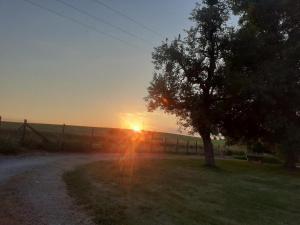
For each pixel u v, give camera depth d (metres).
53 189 12.87
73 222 9.48
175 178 21.33
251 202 16.28
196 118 32.94
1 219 8.84
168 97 34.22
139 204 12.50
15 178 13.90
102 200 12.17
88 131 56.84
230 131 38.47
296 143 37.88
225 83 32.88
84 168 20.09
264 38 36.97
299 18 38.41
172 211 12.28
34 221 9.09
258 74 34.09
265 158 61.56
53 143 30.09
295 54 35.69
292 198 19.08
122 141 44.88
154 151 50.12
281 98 35.97
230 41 33.97
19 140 26.08
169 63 34.00
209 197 16.08
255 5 39.16
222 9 34.38
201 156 56.56
